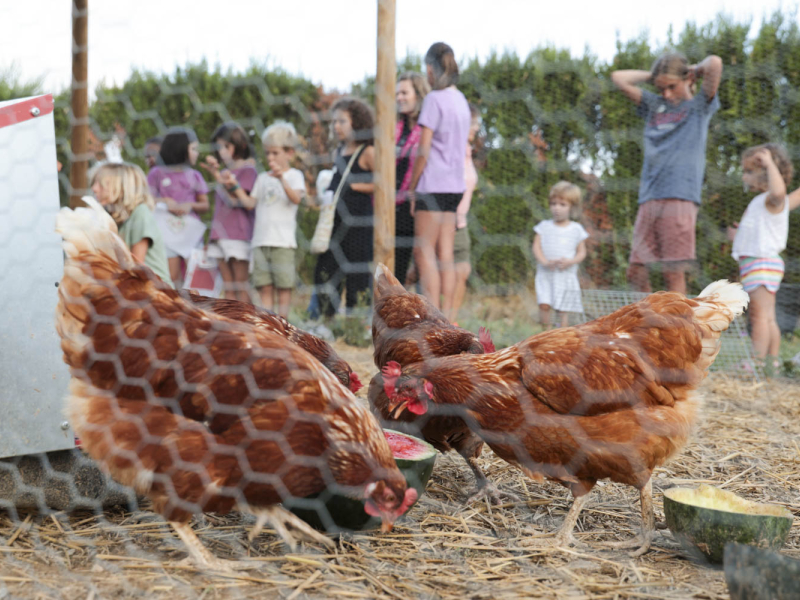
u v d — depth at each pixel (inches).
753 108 165.9
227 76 259.8
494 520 106.0
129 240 153.8
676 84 154.8
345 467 85.4
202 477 81.3
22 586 79.7
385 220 198.7
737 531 86.7
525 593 81.8
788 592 69.2
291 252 217.3
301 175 218.5
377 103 193.2
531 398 97.7
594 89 183.2
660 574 88.0
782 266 187.9
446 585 83.8
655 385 96.6
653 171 163.0
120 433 82.7
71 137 173.9
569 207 206.2
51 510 100.8
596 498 115.6
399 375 107.5
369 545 94.6
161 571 84.4
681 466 129.6
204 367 83.6
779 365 206.5
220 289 221.1
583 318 216.1
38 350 97.5
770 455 137.0
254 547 93.0
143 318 85.9
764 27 161.0
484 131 202.4
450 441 117.3
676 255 163.8
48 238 98.7
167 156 208.7
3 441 95.6
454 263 203.0
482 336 131.8
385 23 188.1
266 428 82.4
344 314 237.1
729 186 180.2
